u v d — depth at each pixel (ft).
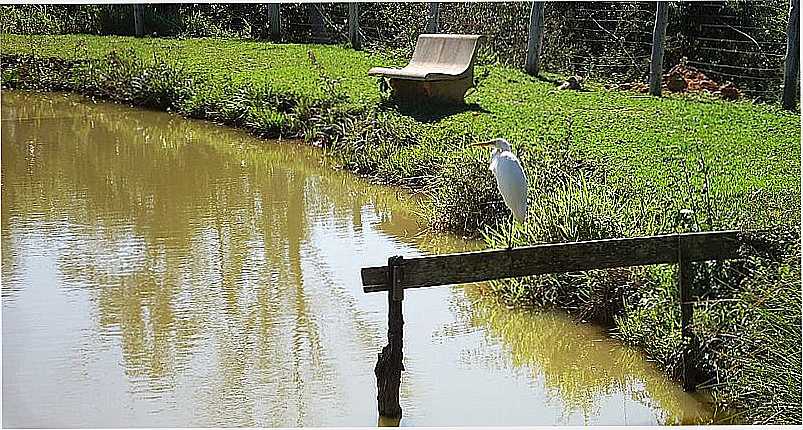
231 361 24.52
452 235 34.58
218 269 31.48
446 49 56.18
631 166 36.91
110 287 29.76
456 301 28.55
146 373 23.85
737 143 42.47
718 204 27.89
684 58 67.10
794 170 36.27
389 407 21.09
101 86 65.36
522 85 61.77
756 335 20.89
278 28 86.58
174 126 56.18
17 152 49.62
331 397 22.56
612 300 26.08
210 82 60.70
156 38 85.51
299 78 61.31
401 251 33.14
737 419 21.13
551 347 25.41
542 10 67.21
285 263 32.01
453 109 52.44
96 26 91.45
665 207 28.12
